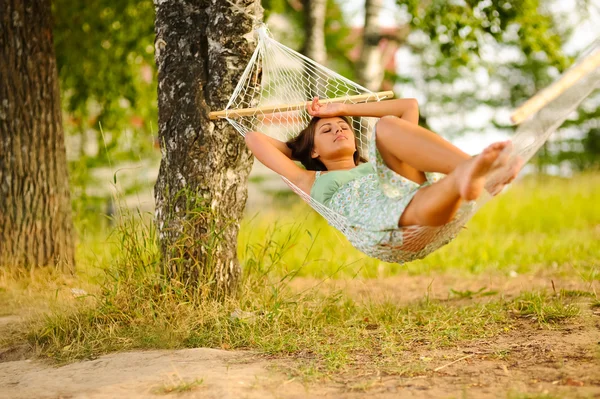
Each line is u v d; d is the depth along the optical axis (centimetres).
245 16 584
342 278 860
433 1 1077
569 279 784
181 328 532
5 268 754
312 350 493
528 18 1040
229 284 588
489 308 604
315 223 1141
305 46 1367
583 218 1271
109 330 540
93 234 1016
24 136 783
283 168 507
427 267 925
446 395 379
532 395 366
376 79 1413
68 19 1004
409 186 436
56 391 417
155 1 599
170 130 588
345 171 494
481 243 1045
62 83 1060
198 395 393
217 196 584
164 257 585
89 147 1279
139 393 402
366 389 396
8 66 779
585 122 2492
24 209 779
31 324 579
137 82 1138
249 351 499
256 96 586
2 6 777
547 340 493
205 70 587
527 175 1669
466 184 378
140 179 1180
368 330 566
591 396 362
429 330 543
